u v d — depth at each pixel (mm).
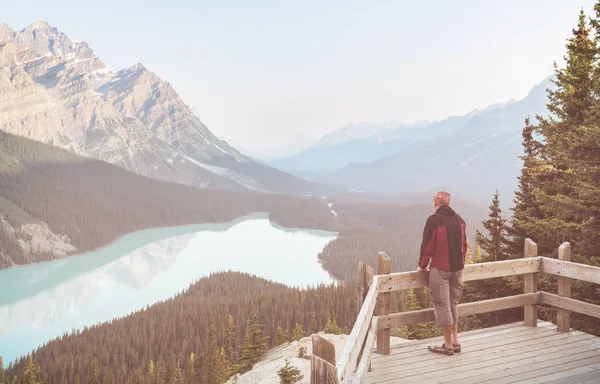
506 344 6629
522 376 5508
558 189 12828
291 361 14688
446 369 5695
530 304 7484
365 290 5594
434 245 6035
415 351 6324
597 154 11641
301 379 12422
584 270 6754
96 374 84062
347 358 3064
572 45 12750
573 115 12992
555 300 7270
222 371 59625
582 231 11375
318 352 2689
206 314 112000
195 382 66438
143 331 106000
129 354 94000
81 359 92438
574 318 10750
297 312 98750
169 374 70562
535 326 7492
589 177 11547
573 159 11969
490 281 14477
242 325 98688
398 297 62812
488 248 16109
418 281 6316
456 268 6016
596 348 6477
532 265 7414
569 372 5648
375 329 5801
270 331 94000
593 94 12344
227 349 74750
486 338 6895
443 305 6043
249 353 34062
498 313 14852
